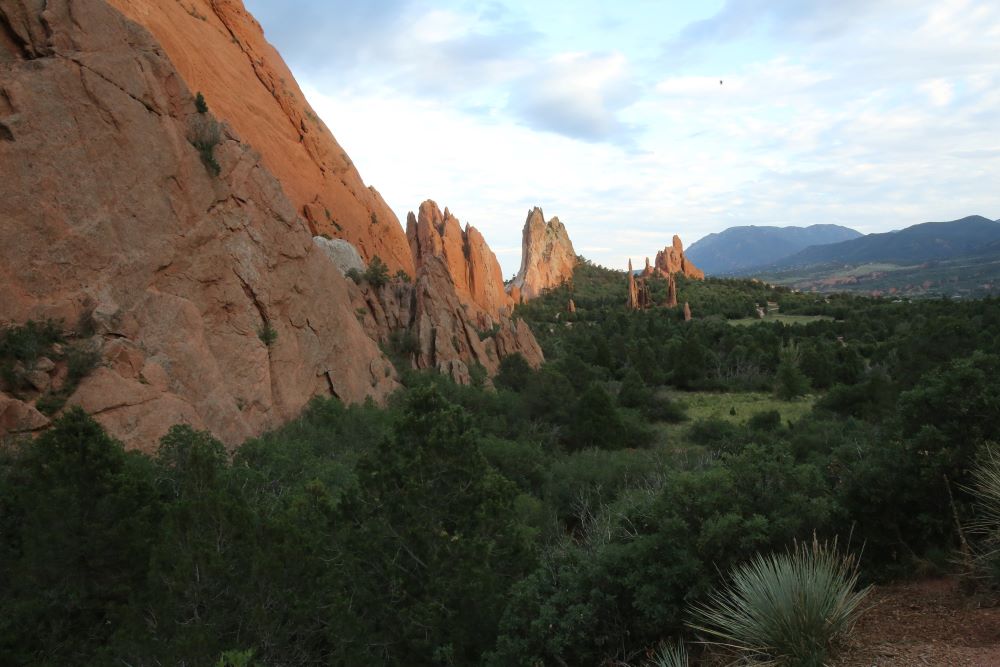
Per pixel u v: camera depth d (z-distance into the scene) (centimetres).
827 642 571
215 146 2667
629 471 2411
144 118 2259
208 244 2442
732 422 4353
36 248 1834
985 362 894
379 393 3441
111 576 1072
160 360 2017
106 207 2052
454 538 1059
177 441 1505
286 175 5444
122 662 891
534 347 6144
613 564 774
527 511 1834
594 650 740
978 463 779
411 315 4609
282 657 923
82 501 1096
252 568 962
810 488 841
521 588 841
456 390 3825
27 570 1029
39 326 1772
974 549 737
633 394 5059
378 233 6500
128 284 2053
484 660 869
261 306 2681
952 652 538
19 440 1497
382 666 938
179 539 989
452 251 9844
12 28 2033
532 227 19188
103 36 2200
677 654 631
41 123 1927
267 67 5991
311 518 1222
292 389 2733
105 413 1734
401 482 1132
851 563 784
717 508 791
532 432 3547
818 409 4428
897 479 812
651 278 17225
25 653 972
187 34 4875
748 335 8706
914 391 905
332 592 1022
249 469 1561
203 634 841
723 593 695
